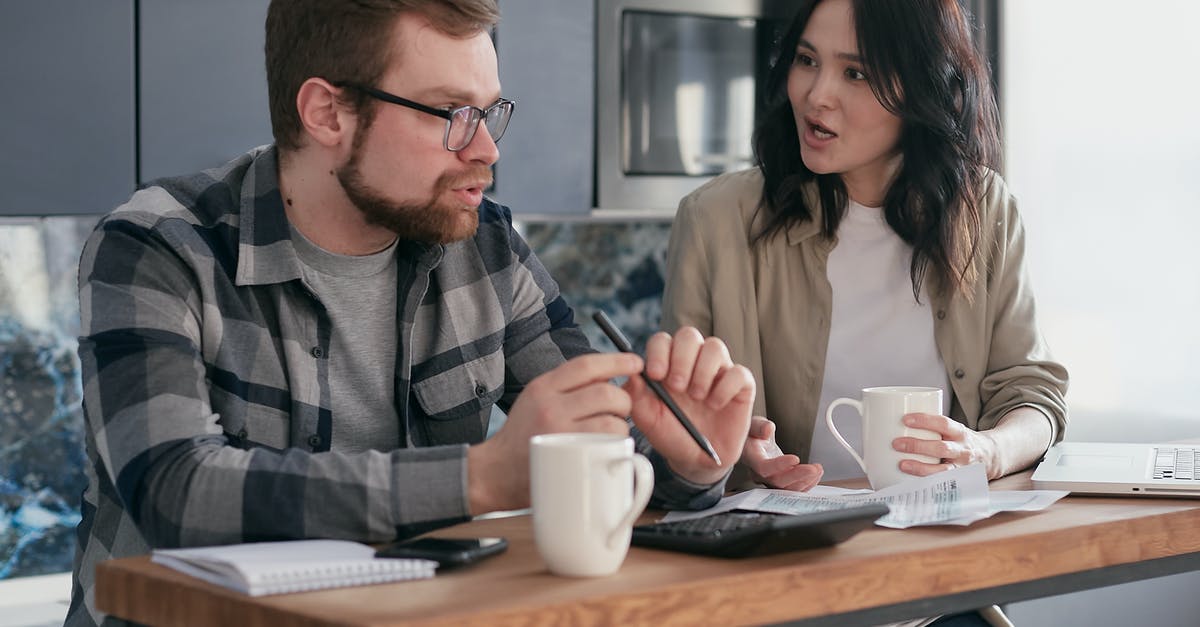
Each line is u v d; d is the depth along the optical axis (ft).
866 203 6.55
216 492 3.93
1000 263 6.59
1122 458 5.50
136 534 4.65
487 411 5.30
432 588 3.49
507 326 5.47
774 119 6.52
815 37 6.21
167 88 7.95
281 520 3.91
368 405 5.01
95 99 7.76
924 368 6.47
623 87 9.36
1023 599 4.19
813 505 4.65
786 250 6.52
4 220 7.72
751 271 6.53
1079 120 9.23
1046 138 9.30
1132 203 9.10
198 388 4.31
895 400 5.03
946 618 5.41
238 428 4.66
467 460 3.99
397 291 5.07
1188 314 8.87
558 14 9.07
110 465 4.15
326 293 4.92
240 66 8.17
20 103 7.55
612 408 3.97
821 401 6.48
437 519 3.96
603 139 9.32
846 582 3.77
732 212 6.63
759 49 9.84
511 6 8.90
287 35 4.73
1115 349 9.19
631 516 3.59
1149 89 9.00
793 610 3.67
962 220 6.38
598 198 9.36
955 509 4.46
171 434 4.10
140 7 7.84
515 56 8.93
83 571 4.80
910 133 6.32
